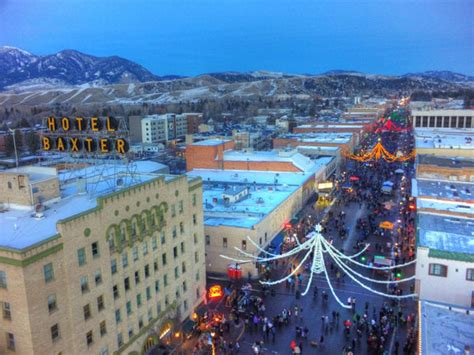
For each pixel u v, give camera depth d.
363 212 95.69
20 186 40.81
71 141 47.56
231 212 71.31
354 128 188.75
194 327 52.28
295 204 89.38
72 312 35.66
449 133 146.62
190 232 53.94
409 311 53.81
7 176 41.19
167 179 50.88
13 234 35.19
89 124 46.81
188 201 53.16
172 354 46.62
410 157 145.50
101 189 47.62
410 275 62.53
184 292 53.31
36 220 38.19
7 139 175.25
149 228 45.44
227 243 65.75
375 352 45.38
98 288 38.56
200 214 56.62
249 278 64.44
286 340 48.78
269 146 196.25
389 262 63.97
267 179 98.56
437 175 82.94
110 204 39.59
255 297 58.22
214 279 64.88
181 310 52.59
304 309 55.34
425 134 144.12
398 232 80.12
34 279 31.91
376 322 51.19
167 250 49.19
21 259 30.77
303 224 86.00
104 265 39.16
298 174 101.94
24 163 140.25
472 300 47.53
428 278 48.78
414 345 44.91
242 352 46.75
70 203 42.84
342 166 145.50
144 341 45.09
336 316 52.62
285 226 78.81
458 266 47.41
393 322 50.97
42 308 32.75
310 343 47.91
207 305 57.12
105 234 39.06
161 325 47.62
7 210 41.03
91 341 38.09
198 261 56.53
